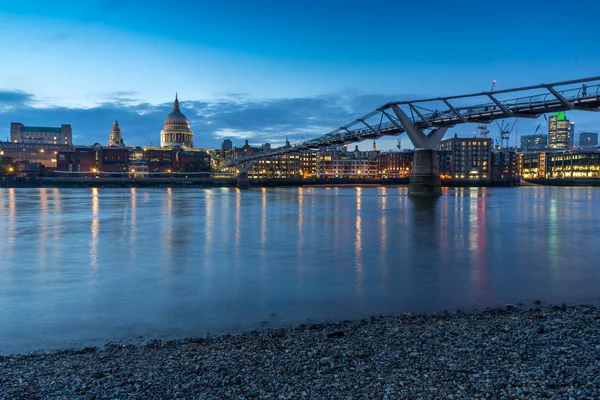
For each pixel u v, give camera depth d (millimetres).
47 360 11711
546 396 8711
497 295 19688
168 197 116375
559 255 30344
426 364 10625
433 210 71312
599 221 53812
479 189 189125
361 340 12789
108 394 9359
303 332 14031
